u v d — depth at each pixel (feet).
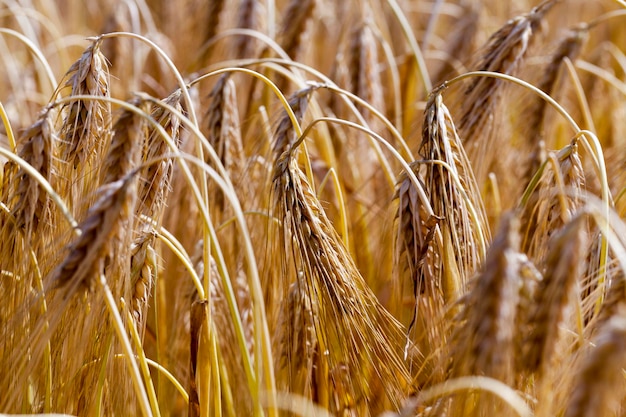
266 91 2.78
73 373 2.06
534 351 1.87
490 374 1.85
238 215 1.92
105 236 1.92
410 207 2.14
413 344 2.16
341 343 2.11
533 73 2.76
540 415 1.89
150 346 2.43
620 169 2.42
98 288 1.98
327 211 2.57
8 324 2.07
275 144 2.30
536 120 2.65
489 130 2.45
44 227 2.09
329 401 2.19
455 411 1.98
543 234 2.11
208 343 2.12
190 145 2.62
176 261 2.55
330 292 2.10
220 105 2.42
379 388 2.21
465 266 2.12
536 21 2.48
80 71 2.09
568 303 1.85
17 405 2.03
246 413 2.28
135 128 2.02
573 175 2.10
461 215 2.14
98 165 2.10
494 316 1.83
